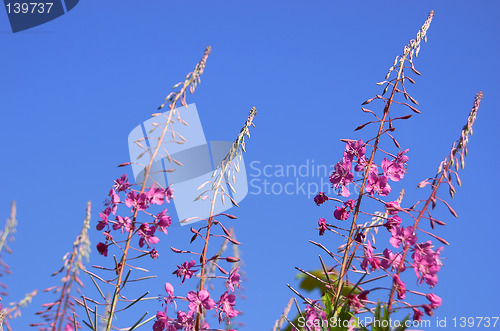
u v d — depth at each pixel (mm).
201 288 905
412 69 972
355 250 921
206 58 950
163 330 889
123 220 911
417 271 871
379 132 970
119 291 879
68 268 798
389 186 968
